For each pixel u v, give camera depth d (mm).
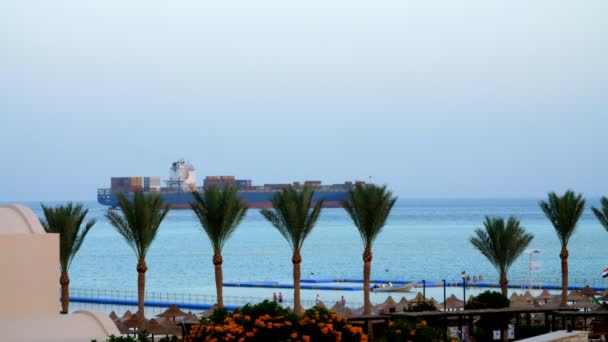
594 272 181375
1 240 41125
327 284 165875
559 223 92188
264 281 175250
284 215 81812
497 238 91438
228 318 39562
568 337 53781
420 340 45031
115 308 130125
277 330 39125
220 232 80125
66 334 37031
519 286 149625
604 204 95375
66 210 80125
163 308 128875
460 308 98625
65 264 79562
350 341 40344
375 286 148000
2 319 37844
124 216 81562
